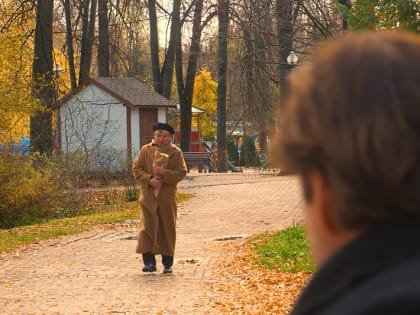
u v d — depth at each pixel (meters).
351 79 0.98
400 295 0.87
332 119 0.98
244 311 7.66
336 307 0.95
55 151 22.83
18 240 13.84
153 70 40.09
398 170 0.94
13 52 21.89
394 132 0.94
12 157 18.75
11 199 18.38
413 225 0.96
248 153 56.91
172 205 10.00
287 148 1.04
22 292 8.98
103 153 26.16
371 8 8.43
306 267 9.96
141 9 34.94
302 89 1.03
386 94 0.95
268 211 18.19
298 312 1.02
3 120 21.47
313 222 1.06
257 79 30.38
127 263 11.05
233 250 12.09
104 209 20.34
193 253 11.98
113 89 32.31
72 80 35.47
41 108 22.59
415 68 0.96
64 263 11.18
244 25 25.19
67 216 19.59
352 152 0.96
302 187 1.06
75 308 8.02
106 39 35.16
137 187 22.41
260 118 30.14
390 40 1.01
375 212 0.97
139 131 32.56
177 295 8.57
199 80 59.41
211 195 22.48
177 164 9.94
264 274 9.72
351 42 1.03
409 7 8.09
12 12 26.47
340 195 0.98
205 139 64.69
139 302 8.23
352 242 0.99
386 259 0.95
